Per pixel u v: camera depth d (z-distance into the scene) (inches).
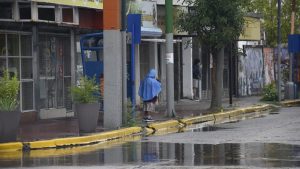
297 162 1234.6
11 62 2110.0
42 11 2113.7
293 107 2965.1
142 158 1341.0
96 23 2404.0
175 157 1342.3
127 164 1257.4
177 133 1861.5
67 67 2375.7
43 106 2252.7
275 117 2363.4
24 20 2025.1
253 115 2517.2
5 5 2027.6
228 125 2084.2
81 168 1210.0
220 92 2593.5
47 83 2277.3
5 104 1567.4
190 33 2536.9
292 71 3282.5
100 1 2340.1
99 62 2090.3
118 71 1861.5
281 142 1566.2
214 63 2586.1
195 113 2436.0
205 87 3329.2
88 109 1781.5
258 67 3809.1
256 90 3774.6
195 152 1413.6
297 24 4013.3
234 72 3535.9
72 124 2036.2
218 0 2423.7
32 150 1550.2
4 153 1493.6
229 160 1275.8
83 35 2245.3
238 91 3565.5
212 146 1514.5
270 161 1251.8
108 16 1843.0
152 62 2910.9
